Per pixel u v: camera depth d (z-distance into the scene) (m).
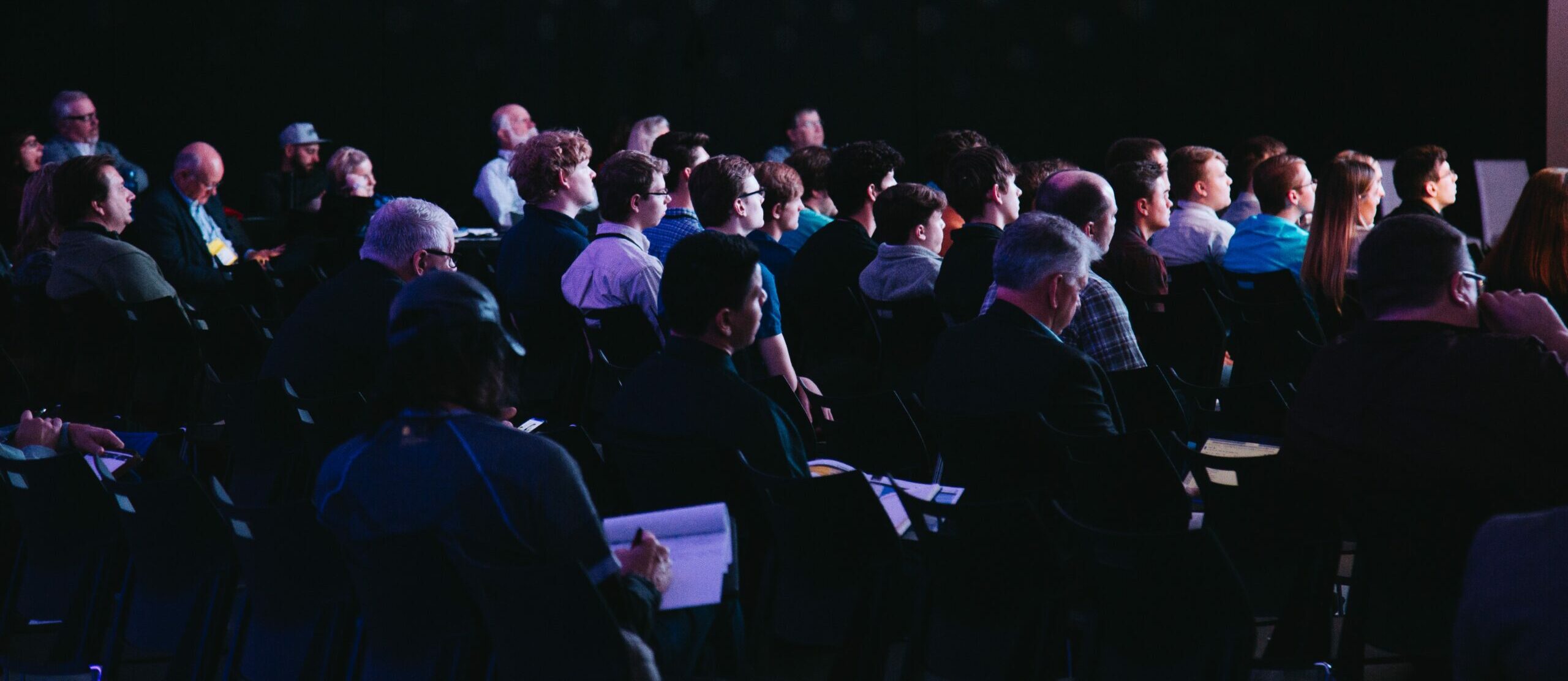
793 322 6.34
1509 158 12.69
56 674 3.40
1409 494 2.81
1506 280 4.36
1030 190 6.60
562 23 13.60
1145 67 14.22
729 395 3.09
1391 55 13.45
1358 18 13.61
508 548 2.39
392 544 2.42
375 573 2.48
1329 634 3.15
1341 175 5.91
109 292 5.88
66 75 12.78
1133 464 3.17
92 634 3.46
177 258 8.21
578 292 5.14
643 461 3.13
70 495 3.42
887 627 3.16
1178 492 3.18
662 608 2.63
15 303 6.59
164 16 12.89
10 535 3.81
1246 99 14.13
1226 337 5.96
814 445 4.36
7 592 3.77
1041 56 14.27
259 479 4.30
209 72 13.06
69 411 5.97
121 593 3.45
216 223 9.40
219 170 8.42
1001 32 14.24
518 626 2.37
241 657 3.19
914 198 5.48
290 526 2.88
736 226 5.39
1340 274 5.91
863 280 5.66
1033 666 2.98
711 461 3.07
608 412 3.22
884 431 4.09
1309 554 3.12
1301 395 3.00
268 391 4.16
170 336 5.89
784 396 4.32
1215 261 6.67
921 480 4.09
